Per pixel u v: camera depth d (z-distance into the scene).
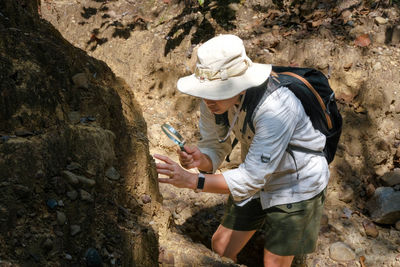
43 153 2.01
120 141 2.58
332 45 4.01
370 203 3.43
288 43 4.09
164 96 4.14
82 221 2.06
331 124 2.21
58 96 2.32
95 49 4.46
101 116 2.50
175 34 4.31
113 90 2.68
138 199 2.56
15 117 2.08
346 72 3.91
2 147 1.92
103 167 2.28
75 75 2.49
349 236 3.23
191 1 4.51
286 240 2.28
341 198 3.49
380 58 3.93
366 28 4.12
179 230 3.04
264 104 1.98
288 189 2.20
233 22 4.38
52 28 2.77
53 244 1.90
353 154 3.68
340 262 3.08
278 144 1.97
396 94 3.78
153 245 2.38
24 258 1.80
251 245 3.19
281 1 4.48
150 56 4.28
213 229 3.29
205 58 1.94
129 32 4.45
